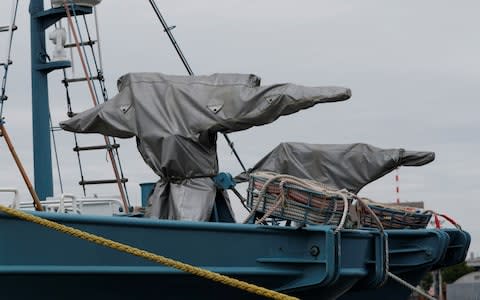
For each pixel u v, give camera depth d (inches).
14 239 448.5
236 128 558.6
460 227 802.8
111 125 573.6
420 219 754.2
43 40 753.6
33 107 747.4
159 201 567.8
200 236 506.0
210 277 424.8
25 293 460.4
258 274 526.3
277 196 557.9
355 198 590.9
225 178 573.0
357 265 589.0
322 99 542.3
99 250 471.2
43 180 738.2
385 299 721.6
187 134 557.9
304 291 553.0
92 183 757.9
